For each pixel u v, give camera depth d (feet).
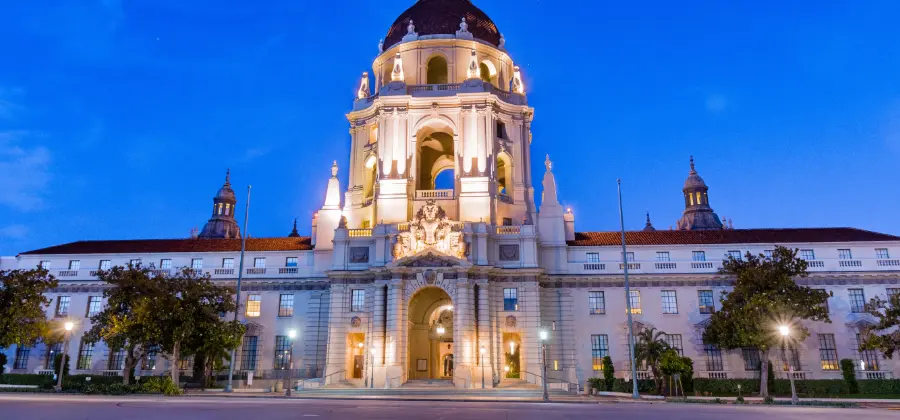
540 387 179.42
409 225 202.90
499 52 249.55
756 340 171.01
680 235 224.12
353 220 228.84
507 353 212.23
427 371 211.61
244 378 208.03
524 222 211.61
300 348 215.10
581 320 208.85
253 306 222.28
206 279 189.37
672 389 171.83
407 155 223.92
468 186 216.74
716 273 206.80
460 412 96.07
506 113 236.63
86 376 203.72
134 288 176.35
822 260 206.08
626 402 135.44
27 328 172.45
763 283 181.78
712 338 190.08
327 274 205.05
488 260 200.95
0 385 190.19
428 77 259.80
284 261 227.40
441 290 210.18
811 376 194.29
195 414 84.33
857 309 200.03
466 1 268.82
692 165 404.16
